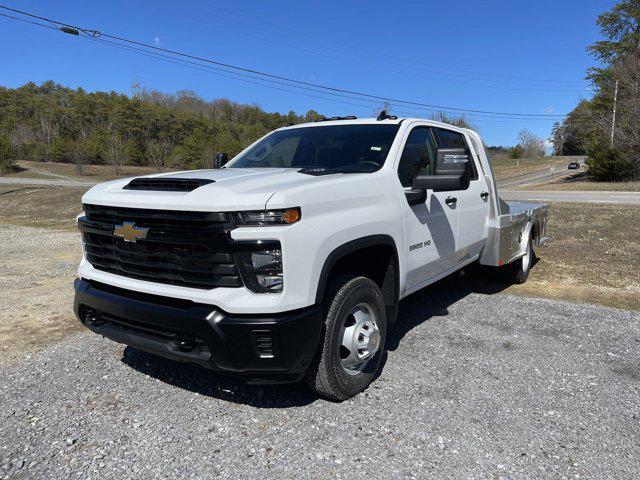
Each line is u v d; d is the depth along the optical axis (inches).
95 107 4222.4
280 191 111.7
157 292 118.3
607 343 177.0
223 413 128.6
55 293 255.4
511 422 123.4
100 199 128.4
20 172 2930.6
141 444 114.7
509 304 226.4
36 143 3750.0
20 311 220.8
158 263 120.0
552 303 227.6
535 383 144.8
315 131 180.2
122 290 128.4
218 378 149.2
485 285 264.5
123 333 128.1
